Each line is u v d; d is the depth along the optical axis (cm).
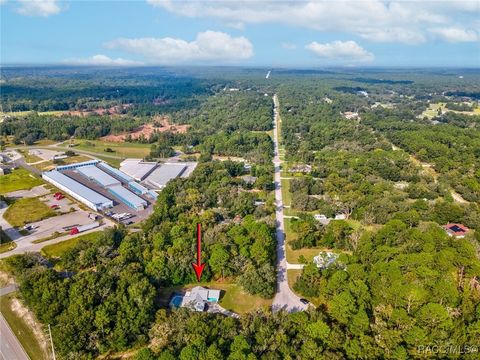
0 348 8419
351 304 8444
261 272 10619
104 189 19038
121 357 8244
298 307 9906
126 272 9900
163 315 8912
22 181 19862
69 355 7894
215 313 9550
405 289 8419
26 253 11562
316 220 14462
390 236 11569
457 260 9644
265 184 18562
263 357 7294
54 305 8656
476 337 7675
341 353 7488
